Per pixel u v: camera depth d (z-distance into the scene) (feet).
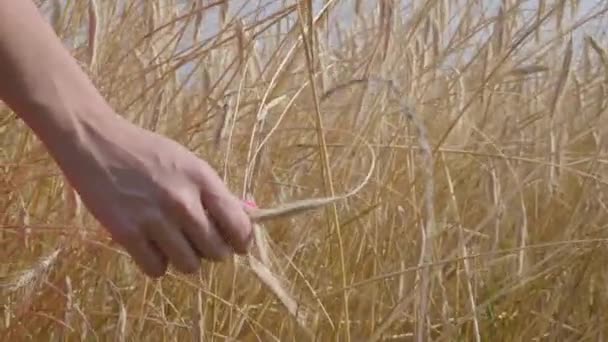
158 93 3.92
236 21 4.00
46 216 3.88
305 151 4.68
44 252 3.63
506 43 4.82
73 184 2.10
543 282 4.26
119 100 4.11
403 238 4.01
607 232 4.55
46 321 3.57
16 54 2.00
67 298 3.35
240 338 3.83
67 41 4.39
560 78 4.53
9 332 3.30
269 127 4.04
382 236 3.96
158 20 4.73
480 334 4.14
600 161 4.54
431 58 5.07
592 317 4.41
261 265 2.68
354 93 4.52
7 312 3.43
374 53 4.15
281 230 4.22
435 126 4.77
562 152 4.53
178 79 4.61
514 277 4.12
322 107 4.53
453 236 4.42
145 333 3.77
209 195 2.12
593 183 4.52
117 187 2.07
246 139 3.94
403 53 4.39
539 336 4.14
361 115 4.23
